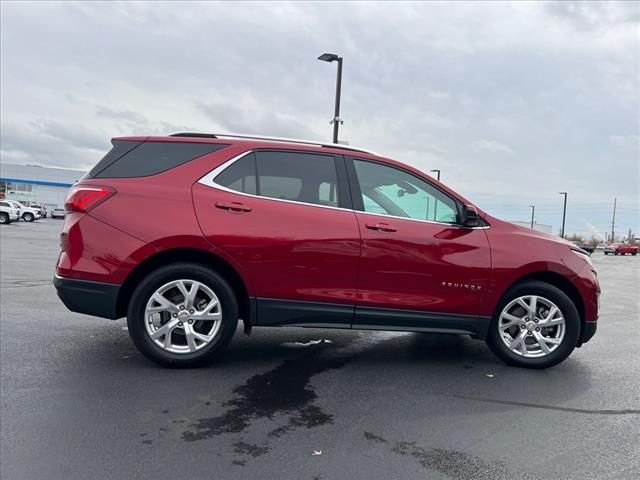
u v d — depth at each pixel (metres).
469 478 2.65
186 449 2.85
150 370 4.08
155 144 4.21
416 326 4.32
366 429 3.18
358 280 4.19
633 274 20.88
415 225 4.33
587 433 3.23
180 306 4.04
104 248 3.92
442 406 3.59
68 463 2.66
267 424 3.20
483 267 4.33
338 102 13.84
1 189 64.69
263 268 4.06
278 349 4.88
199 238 3.96
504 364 4.63
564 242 4.66
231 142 4.28
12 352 4.45
